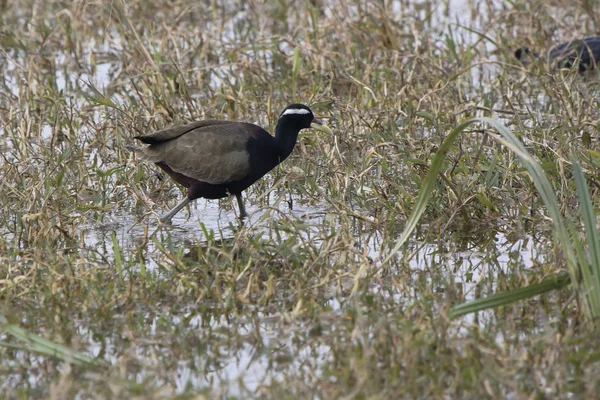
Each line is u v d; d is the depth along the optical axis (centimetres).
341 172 1429
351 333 977
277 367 955
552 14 2266
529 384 893
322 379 903
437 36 2267
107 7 2252
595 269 967
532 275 1107
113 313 1074
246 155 1355
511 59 2033
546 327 985
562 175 1320
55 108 1738
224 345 1000
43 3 2427
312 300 1063
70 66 2130
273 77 1992
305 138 1623
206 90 1906
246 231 1211
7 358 978
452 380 886
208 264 1164
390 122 1594
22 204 1390
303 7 2403
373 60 2055
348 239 1205
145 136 1369
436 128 1552
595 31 2186
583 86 1880
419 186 1388
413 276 1172
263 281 1156
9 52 2214
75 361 939
